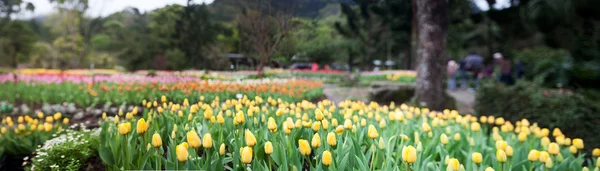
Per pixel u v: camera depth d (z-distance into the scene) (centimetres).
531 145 318
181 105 335
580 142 278
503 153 210
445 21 762
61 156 298
